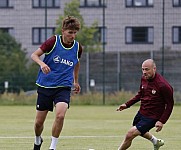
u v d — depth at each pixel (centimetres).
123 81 8944
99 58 9038
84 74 9031
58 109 2344
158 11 9762
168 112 2358
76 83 2531
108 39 10244
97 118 5438
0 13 10269
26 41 10162
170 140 3416
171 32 9675
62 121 2342
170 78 8562
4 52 9206
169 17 9312
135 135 2397
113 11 10219
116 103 7694
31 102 7869
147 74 2400
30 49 10150
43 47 2367
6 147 3027
